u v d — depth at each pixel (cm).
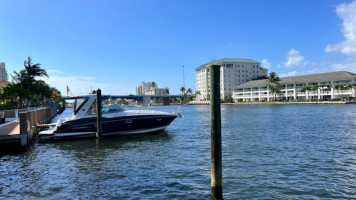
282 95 12850
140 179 999
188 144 1730
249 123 3133
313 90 11344
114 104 2186
